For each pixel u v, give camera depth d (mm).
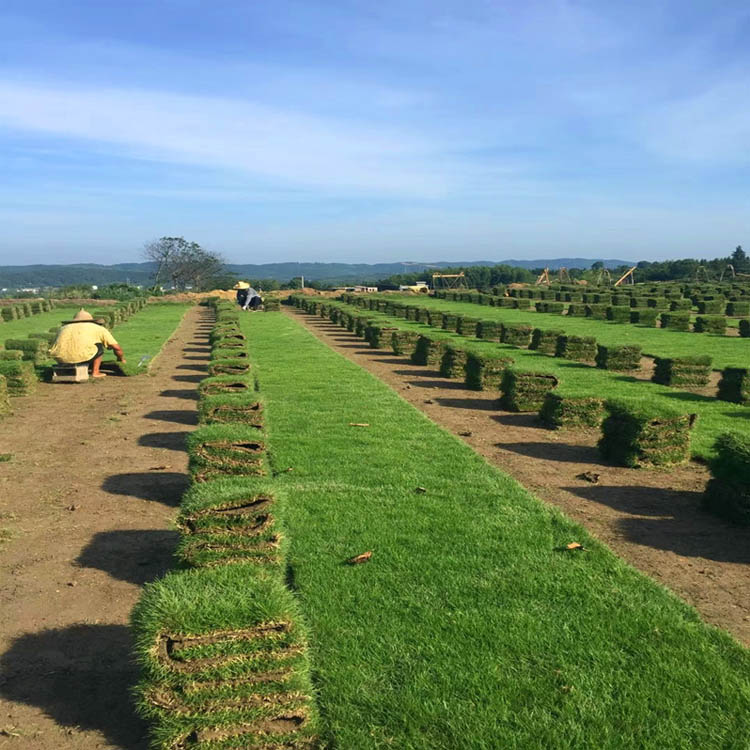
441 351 28109
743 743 5234
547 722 5441
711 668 6195
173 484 12086
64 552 9055
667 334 41312
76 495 11445
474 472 12336
